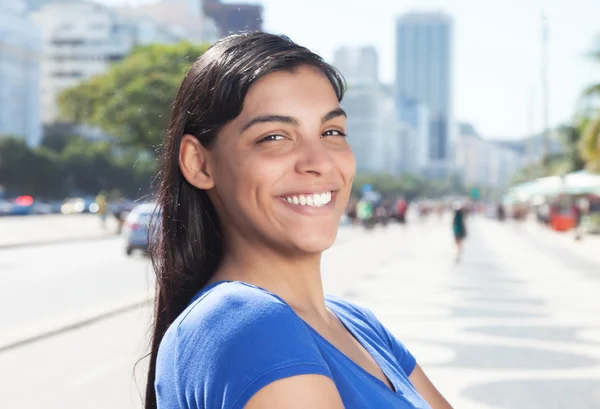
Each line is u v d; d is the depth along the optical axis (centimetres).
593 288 1709
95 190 9131
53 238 3384
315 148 143
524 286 1745
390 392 139
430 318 1231
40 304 1316
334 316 159
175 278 162
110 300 1363
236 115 143
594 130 3256
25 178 8500
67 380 767
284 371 117
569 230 5012
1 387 739
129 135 4603
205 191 161
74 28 15125
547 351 967
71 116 5156
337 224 147
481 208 13138
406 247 3272
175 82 4516
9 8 11331
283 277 149
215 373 119
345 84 151
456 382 802
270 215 143
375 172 18450
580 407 703
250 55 143
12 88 11356
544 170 6875
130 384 749
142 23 15138
